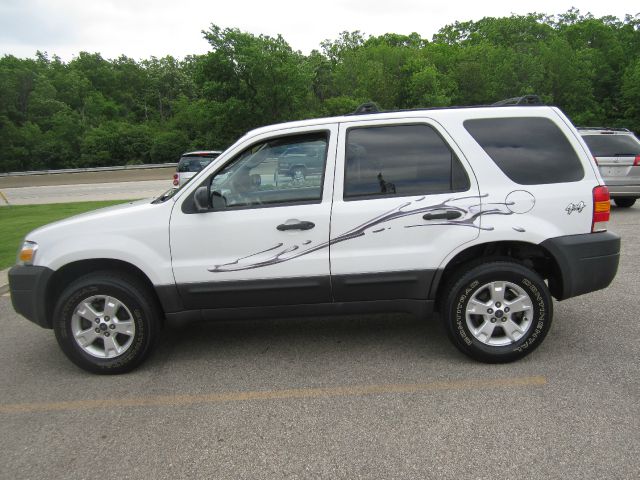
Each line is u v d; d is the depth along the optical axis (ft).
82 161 260.42
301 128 13.20
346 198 12.98
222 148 143.64
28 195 82.84
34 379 13.53
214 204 13.08
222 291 13.11
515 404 11.18
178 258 13.05
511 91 197.57
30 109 301.22
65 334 13.24
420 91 198.49
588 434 9.93
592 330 15.30
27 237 13.76
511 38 256.52
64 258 13.05
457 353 14.07
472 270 12.91
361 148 13.12
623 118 200.54
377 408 11.25
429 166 13.06
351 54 232.73
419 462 9.27
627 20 255.91
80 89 339.36
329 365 13.61
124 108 354.13
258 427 10.69
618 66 220.23
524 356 13.29
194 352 14.88
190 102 296.30
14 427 11.08
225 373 13.38
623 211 38.52
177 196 13.15
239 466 9.38
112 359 13.35
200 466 9.43
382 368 13.29
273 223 12.89
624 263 23.18
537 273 14.02
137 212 13.21
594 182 13.15
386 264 12.97
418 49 263.08
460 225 12.82
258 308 13.34
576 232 13.05
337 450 9.75
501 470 8.95
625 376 12.28
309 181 13.08
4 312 19.70
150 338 13.38
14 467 9.62
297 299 13.24
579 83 200.13
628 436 9.80
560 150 13.17
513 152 13.09
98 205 57.36
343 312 13.41
